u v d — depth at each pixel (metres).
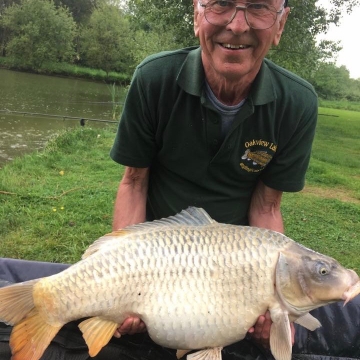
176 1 10.50
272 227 2.45
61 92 21.94
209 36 1.94
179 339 1.81
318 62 12.77
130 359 2.32
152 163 2.45
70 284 1.77
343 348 2.49
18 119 12.16
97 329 1.81
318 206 5.97
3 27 34.31
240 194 2.41
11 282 2.46
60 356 2.28
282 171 2.32
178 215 1.93
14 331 1.73
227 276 1.79
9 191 5.30
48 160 7.23
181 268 1.78
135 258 1.79
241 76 1.96
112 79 35.81
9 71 31.86
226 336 1.81
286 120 2.17
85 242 4.11
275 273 1.79
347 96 52.75
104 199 5.31
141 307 1.79
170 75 2.10
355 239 4.89
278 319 1.80
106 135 9.95
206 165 2.26
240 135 2.16
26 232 4.22
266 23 1.90
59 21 34.19
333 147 12.59
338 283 1.77
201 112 2.11
